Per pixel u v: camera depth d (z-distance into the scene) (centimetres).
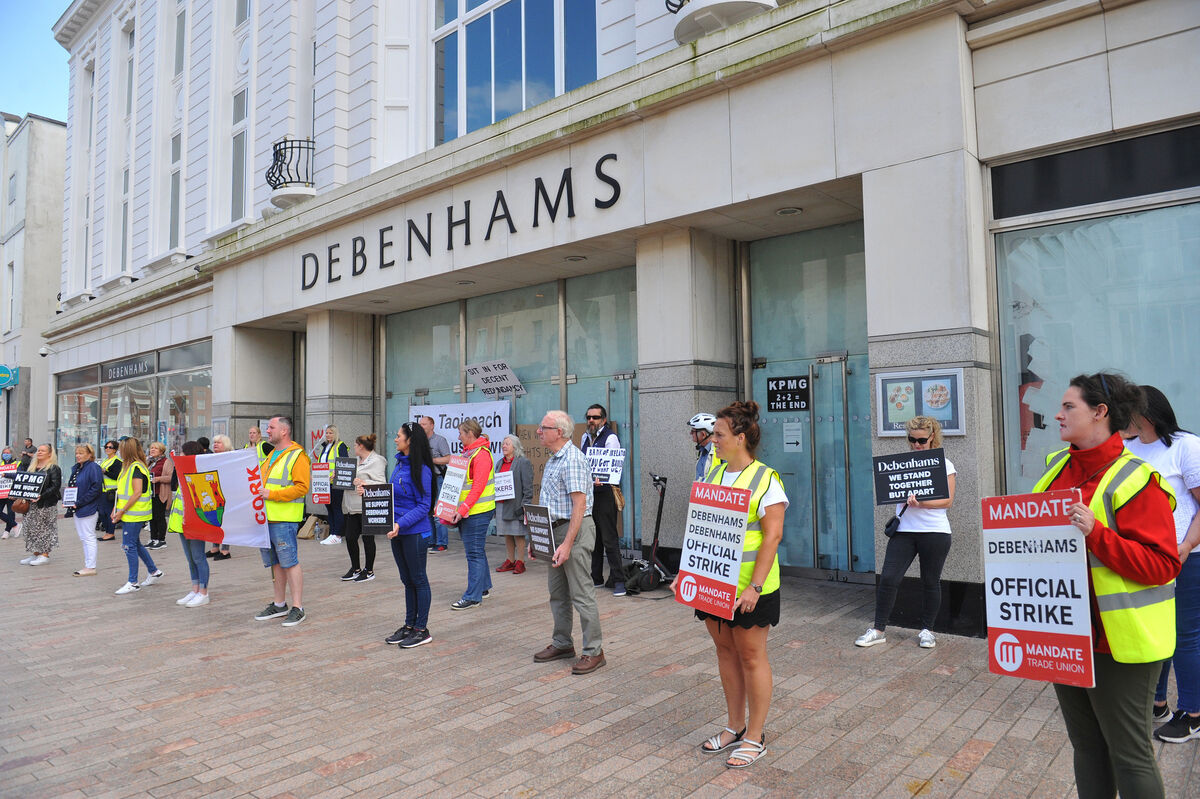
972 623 612
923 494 564
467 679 534
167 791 376
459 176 1045
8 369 2525
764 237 910
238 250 1451
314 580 921
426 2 1323
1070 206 632
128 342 1911
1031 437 651
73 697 516
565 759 399
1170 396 595
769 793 356
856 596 762
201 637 665
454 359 1298
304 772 393
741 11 816
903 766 381
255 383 1525
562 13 1109
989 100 657
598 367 1073
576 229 916
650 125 848
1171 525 256
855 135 697
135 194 2055
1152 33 586
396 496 622
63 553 1225
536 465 1145
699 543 402
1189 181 583
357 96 1341
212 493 753
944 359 639
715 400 880
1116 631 258
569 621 573
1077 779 281
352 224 1236
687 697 487
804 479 873
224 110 1739
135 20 2116
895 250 669
